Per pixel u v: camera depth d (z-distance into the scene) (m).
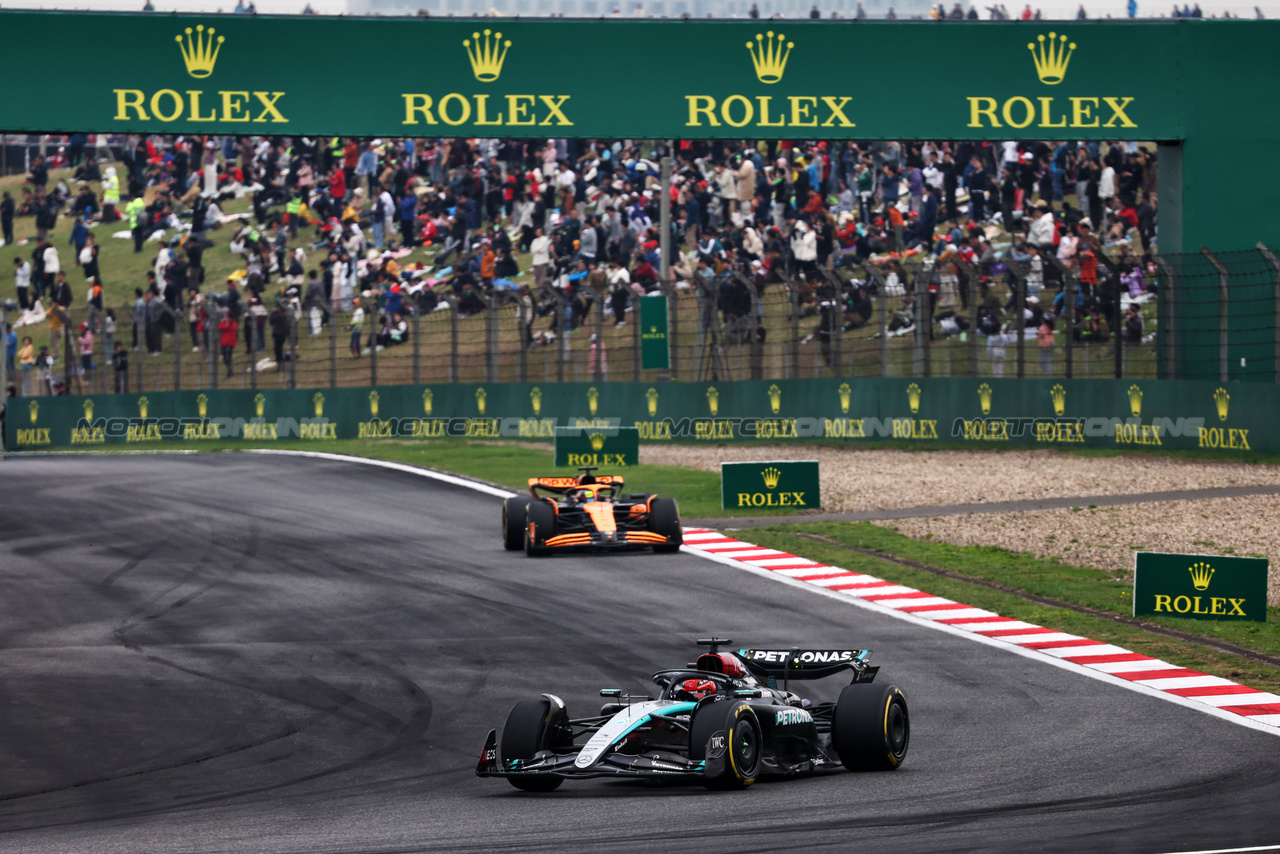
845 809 33.72
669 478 110.69
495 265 158.88
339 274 162.75
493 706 50.06
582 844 30.25
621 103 119.69
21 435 153.88
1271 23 122.62
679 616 65.81
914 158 156.88
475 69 118.44
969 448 123.00
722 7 129.00
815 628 63.19
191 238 168.88
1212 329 120.75
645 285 142.00
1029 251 139.50
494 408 139.00
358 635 62.72
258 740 45.75
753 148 162.00
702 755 35.47
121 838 32.97
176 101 115.50
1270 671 54.75
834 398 129.00
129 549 86.06
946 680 53.41
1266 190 123.06
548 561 80.19
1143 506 93.75
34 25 114.00
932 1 127.50
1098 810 33.44
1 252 199.25
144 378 164.62
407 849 30.47
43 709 50.50
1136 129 122.88
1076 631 62.59
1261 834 30.62
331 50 117.00
